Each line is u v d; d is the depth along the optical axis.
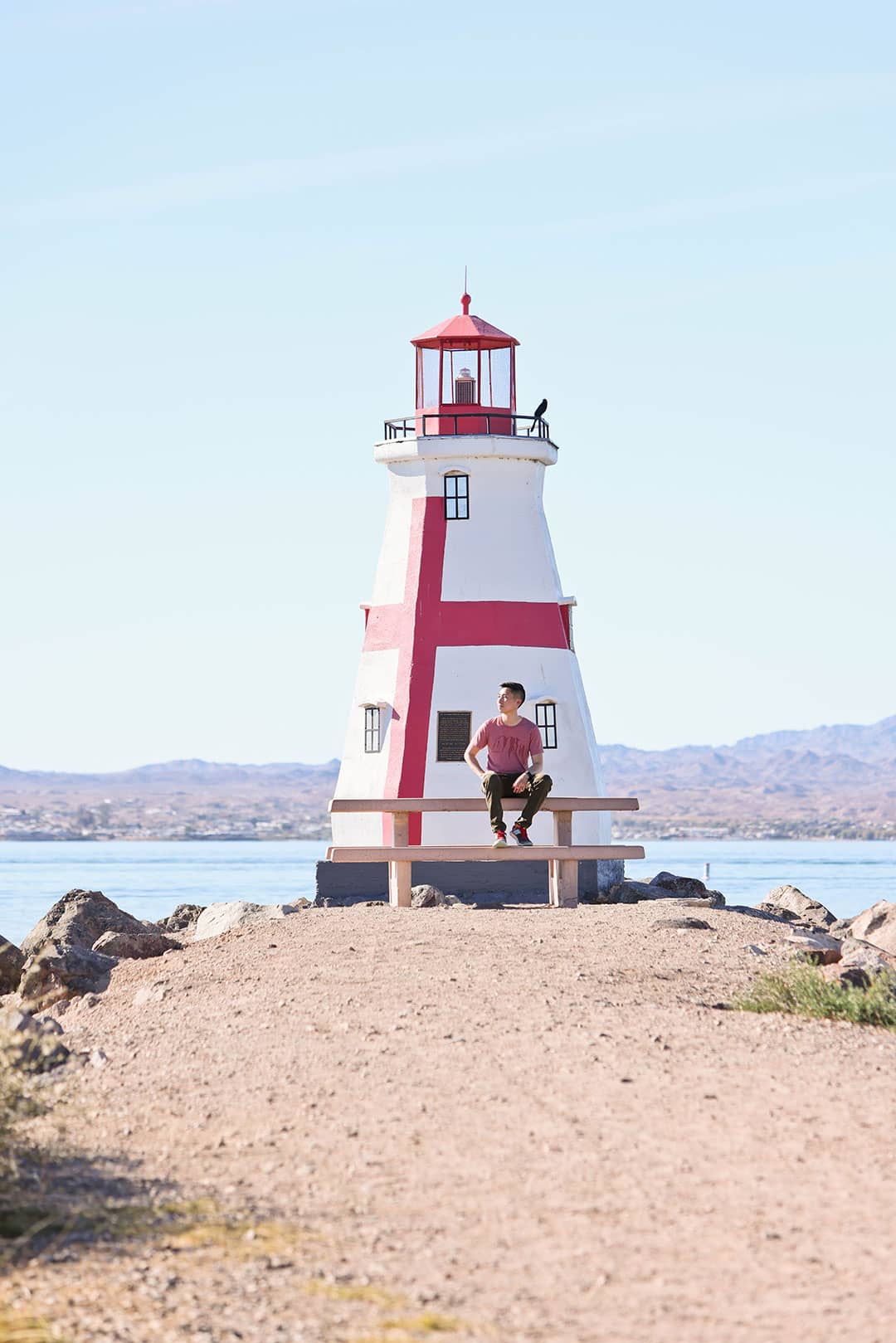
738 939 53.12
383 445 100.06
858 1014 40.34
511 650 95.38
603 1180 26.48
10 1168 27.20
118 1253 23.73
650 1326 20.69
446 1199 25.77
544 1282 22.23
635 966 46.19
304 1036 37.62
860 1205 25.17
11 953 63.34
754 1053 35.22
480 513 97.88
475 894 90.94
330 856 63.34
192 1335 20.58
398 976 44.47
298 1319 21.09
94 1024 44.84
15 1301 21.88
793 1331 20.45
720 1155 27.80
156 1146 29.72
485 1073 33.25
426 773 93.38
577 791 95.06
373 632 98.81
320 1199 26.03
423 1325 20.81
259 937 55.75
